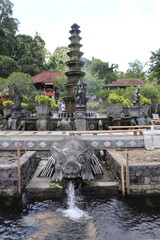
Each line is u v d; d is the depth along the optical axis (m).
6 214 4.80
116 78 53.09
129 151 8.22
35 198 5.48
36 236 3.96
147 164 5.58
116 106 14.12
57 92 40.09
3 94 25.44
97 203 5.30
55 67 59.12
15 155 8.46
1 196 5.44
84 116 13.60
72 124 13.75
